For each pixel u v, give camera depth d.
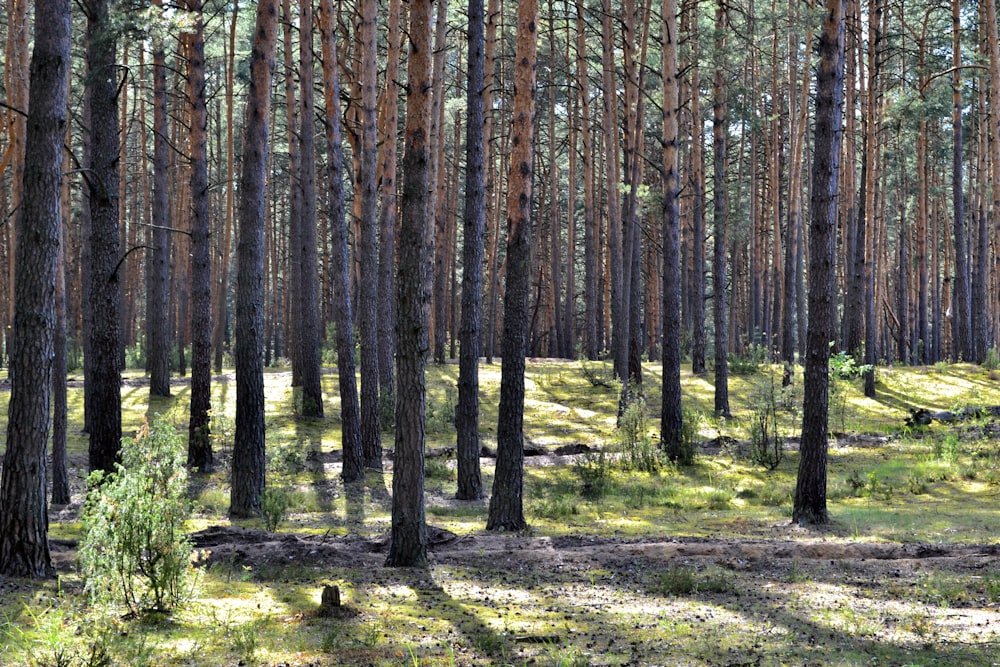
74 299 47.72
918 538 12.55
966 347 35.66
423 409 11.01
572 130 45.62
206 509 16.70
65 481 16.84
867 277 31.59
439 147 32.59
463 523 15.05
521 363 14.30
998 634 7.39
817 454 14.44
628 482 20.12
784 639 7.39
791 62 35.66
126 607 8.05
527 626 7.89
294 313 32.41
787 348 32.28
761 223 47.09
